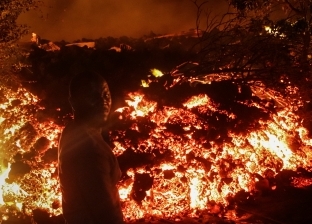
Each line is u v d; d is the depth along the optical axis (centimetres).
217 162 608
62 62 778
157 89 677
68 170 289
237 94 686
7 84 701
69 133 298
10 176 577
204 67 714
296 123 706
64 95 688
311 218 532
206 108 662
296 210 553
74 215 293
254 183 610
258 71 707
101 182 286
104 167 291
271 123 681
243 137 643
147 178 562
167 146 610
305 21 744
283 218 538
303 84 714
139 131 627
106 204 285
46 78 735
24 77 738
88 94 305
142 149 600
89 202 284
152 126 633
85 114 306
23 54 791
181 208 565
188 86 682
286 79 716
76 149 289
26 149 618
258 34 739
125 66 754
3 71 709
